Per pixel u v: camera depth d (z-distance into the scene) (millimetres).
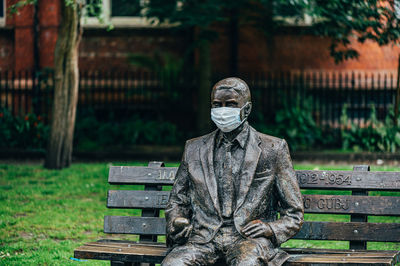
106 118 14375
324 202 4258
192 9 11883
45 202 7805
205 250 3732
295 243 6137
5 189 8633
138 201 4523
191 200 3949
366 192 4332
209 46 13297
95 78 14812
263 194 3787
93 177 9492
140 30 14953
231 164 3867
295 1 9891
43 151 12188
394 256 3830
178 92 14305
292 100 13289
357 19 10172
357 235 4176
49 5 14578
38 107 13820
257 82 13922
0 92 14633
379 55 14328
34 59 14617
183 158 4000
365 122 12641
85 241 6191
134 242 4387
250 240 3629
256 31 14516
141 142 13211
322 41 14516
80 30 10586
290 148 12375
